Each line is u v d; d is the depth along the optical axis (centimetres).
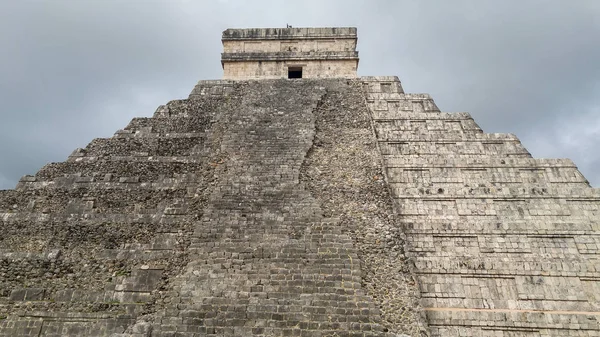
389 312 1328
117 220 1655
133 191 1752
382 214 1620
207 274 1405
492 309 1493
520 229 1680
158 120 2055
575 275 1554
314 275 1385
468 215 1738
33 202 1733
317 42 2466
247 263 1427
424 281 1562
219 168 1783
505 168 1861
